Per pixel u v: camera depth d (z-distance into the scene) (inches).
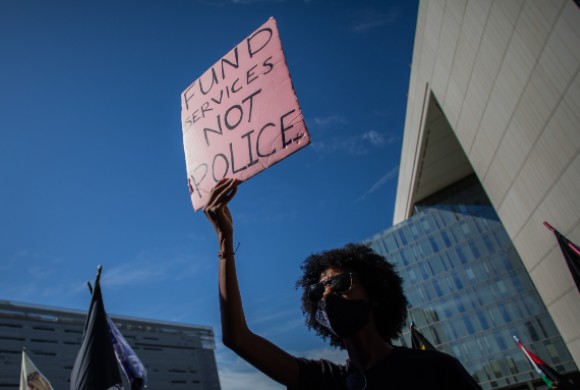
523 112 551.5
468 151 800.3
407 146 1517.0
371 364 59.3
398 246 1884.8
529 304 1562.5
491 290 1646.2
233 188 68.4
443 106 876.6
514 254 1647.4
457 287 1711.4
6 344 2866.6
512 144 605.0
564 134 475.8
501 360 1542.8
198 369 3873.0
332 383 59.3
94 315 236.5
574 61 428.1
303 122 84.3
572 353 611.5
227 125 96.0
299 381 60.4
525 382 1480.1
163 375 3560.5
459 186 1807.3
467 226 1760.6
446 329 1678.2
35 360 2938.0
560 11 427.5
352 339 61.1
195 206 95.0
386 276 73.8
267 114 90.0
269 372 60.2
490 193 751.7
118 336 282.5
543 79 489.1
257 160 88.0
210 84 103.7
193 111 104.5
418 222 1871.3
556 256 557.3
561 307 594.2
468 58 668.7
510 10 514.0
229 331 59.3
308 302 79.0
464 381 56.5
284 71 90.9
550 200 539.8
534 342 1508.4
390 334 71.4
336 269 73.1
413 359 57.9
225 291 61.6
